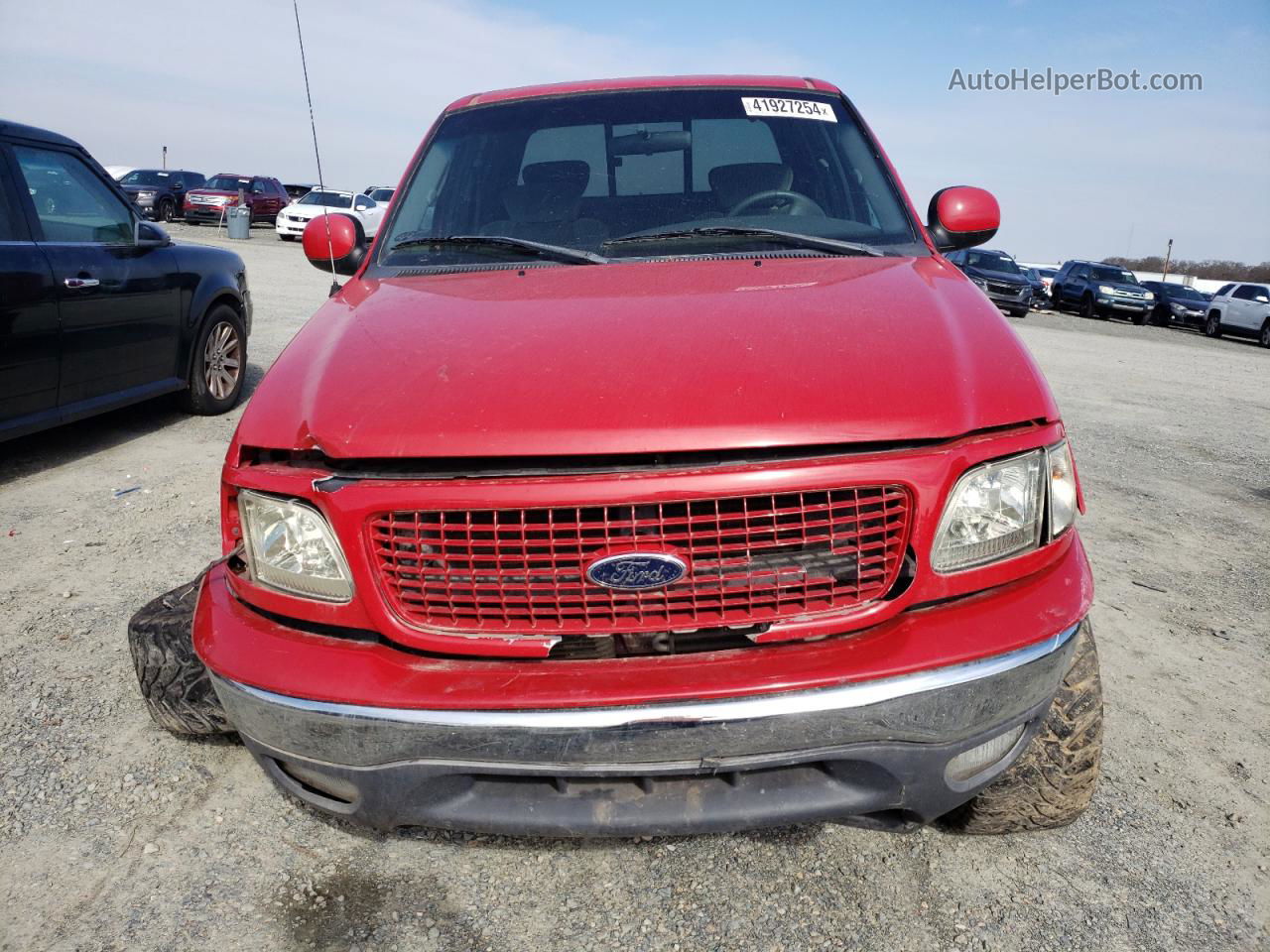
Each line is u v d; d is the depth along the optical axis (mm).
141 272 5676
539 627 1770
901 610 1793
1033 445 1878
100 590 3750
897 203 2953
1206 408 9305
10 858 2264
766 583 1754
